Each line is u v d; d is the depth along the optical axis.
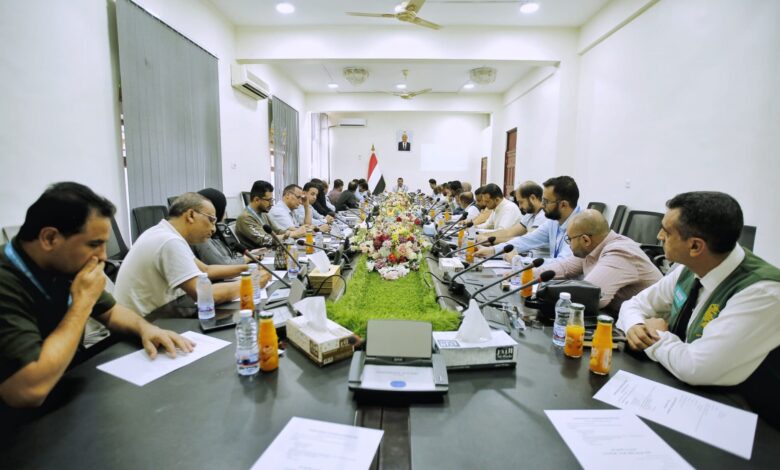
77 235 0.92
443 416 0.83
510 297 1.68
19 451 0.71
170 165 3.50
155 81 3.25
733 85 2.71
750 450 0.74
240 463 0.68
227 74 4.71
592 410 0.86
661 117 3.48
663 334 1.13
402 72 6.82
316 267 1.79
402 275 2.17
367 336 0.98
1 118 2.00
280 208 4.00
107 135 2.78
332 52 4.91
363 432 0.77
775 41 2.40
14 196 2.08
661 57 3.47
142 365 1.04
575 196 2.48
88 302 0.96
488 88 8.02
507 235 3.39
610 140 4.28
